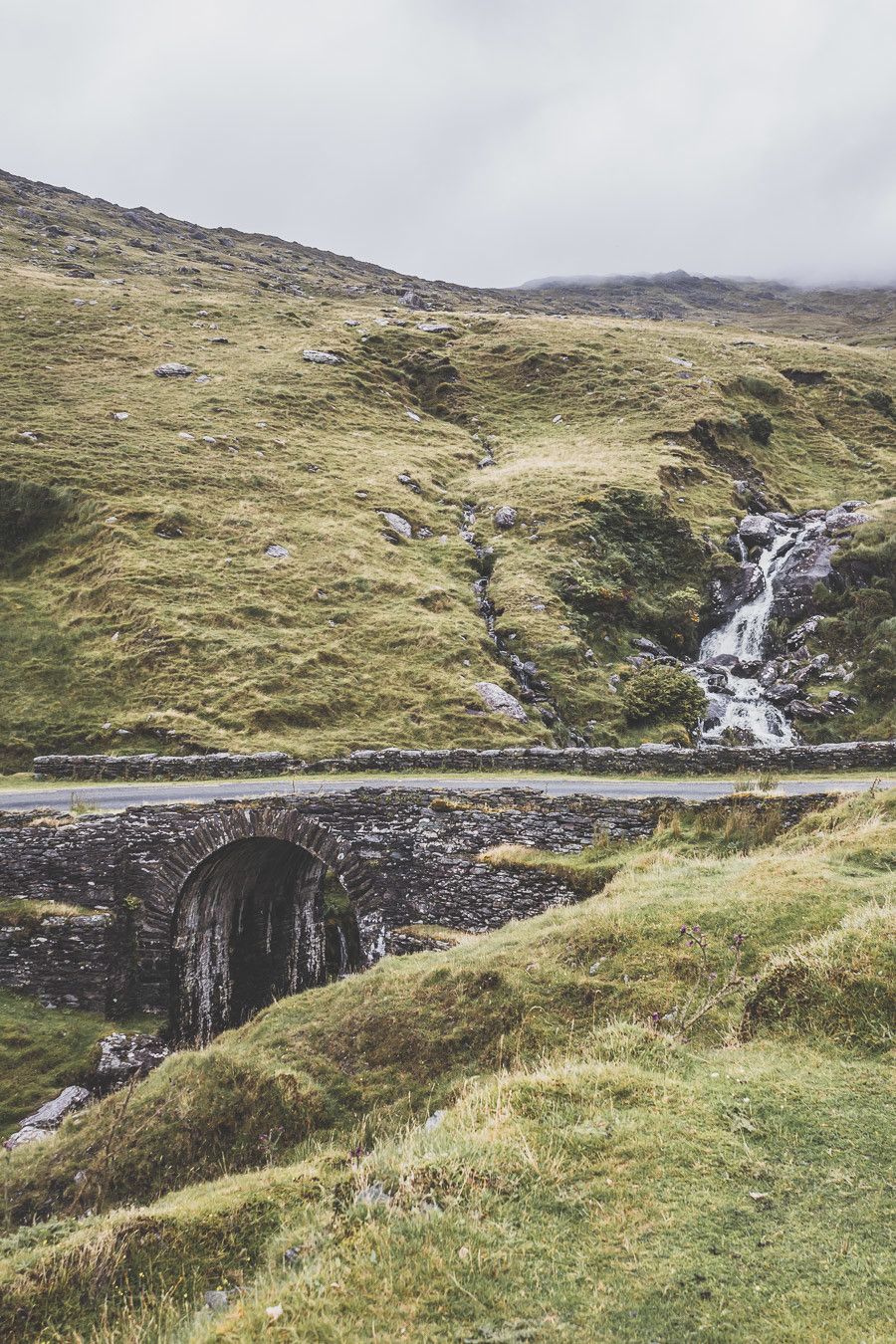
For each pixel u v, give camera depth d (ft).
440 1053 37.17
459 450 228.43
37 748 118.01
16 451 175.42
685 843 56.03
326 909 81.46
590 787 71.20
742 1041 29.19
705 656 166.40
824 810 55.57
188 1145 36.96
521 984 38.91
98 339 251.60
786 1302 16.30
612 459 211.20
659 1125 23.08
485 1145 22.76
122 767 92.63
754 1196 19.72
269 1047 42.01
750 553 187.83
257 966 73.36
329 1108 36.42
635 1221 19.19
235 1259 21.65
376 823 61.98
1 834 71.46
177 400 219.20
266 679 131.44
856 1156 20.95
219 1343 16.33
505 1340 15.74
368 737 122.21
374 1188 21.62
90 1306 20.38
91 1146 39.19
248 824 62.59
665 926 40.06
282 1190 24.22
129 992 64.69
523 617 155.12
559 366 282.56
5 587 151.02
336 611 151.23
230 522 169.89
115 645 136.26
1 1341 19.34
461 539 183.01
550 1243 18.67
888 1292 16.26
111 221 506.07
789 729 139.64
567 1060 29.68
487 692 133.69
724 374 280.31
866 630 156.97
